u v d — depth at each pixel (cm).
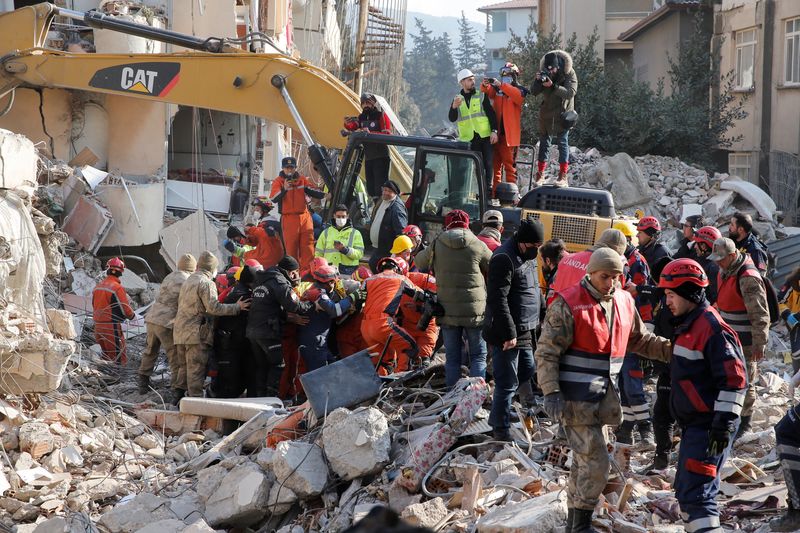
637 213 1101
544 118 1212
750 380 750
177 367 983
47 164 1520
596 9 3478
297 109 1379
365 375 752
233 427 859
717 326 482
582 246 1025
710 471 482
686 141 2159
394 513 159
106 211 1497
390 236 1070
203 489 682
